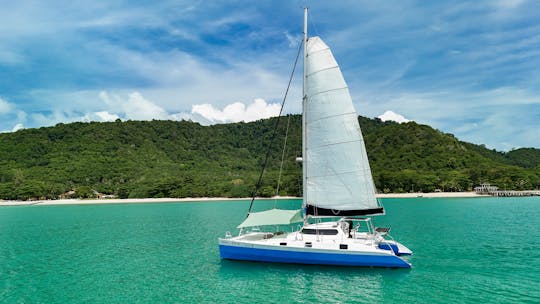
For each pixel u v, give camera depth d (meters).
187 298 18.02
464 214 57.03
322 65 22.28
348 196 21.94
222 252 23.05
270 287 19.11
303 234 22.50
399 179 120.94
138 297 18.36
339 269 21.19
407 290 18.33
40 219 61.31
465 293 17.89
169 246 32.44
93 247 32.62
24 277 22.56
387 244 22.64
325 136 22.22
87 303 17.70
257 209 77.50
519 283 19.44
